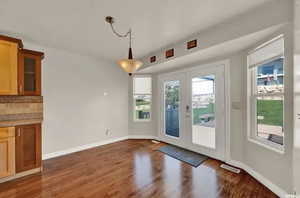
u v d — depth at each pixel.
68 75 3.60
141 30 2.55
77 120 3.74
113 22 2.30
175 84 4.10
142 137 4.79
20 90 2.45
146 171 2.67
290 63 1.79
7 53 2.32
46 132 3.25
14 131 2.40
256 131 2.50
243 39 2.17
